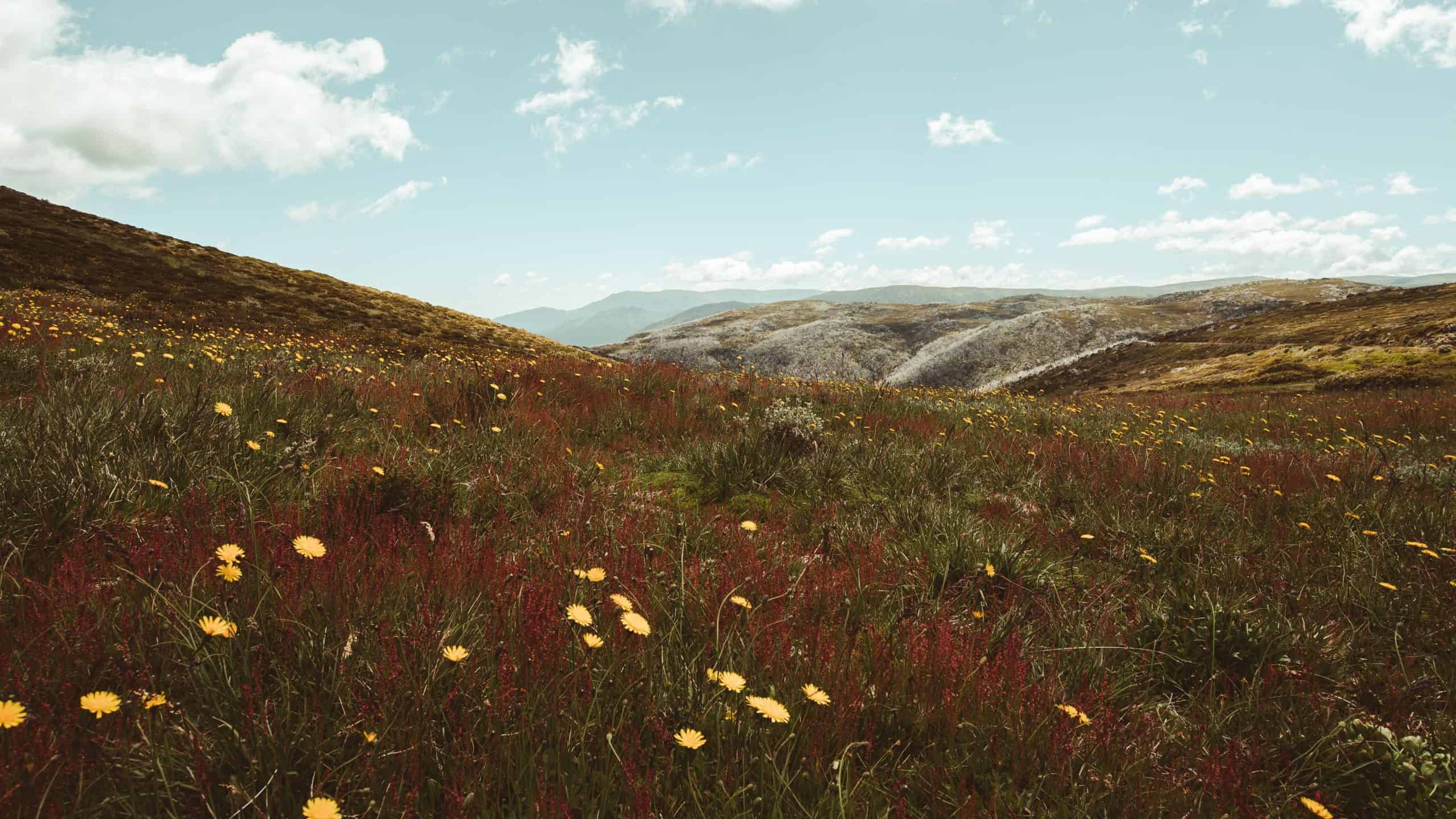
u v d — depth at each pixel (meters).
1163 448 8.48
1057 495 5.72
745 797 1.65
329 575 2.34
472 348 35.00
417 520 3.45
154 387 5.36
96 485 2.96
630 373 10.61
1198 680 2.80
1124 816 1.76
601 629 2.33
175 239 49.62
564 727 1.78
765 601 2.81
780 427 6.26
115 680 1.73
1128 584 3.96
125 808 1.38
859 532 4.31
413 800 1.49
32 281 28.75
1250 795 1.93
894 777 1.86
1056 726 2.07
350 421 5.67
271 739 1.56
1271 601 3.54
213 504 3.07
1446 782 1.94
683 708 1.96
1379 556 4.07
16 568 2.31
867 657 2.45
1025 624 3.12
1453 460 6.88
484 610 2.38
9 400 4.46
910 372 109.56
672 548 3.68
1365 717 2.41
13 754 1.39
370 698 1.76
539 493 4.24
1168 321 123.19
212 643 1.79
